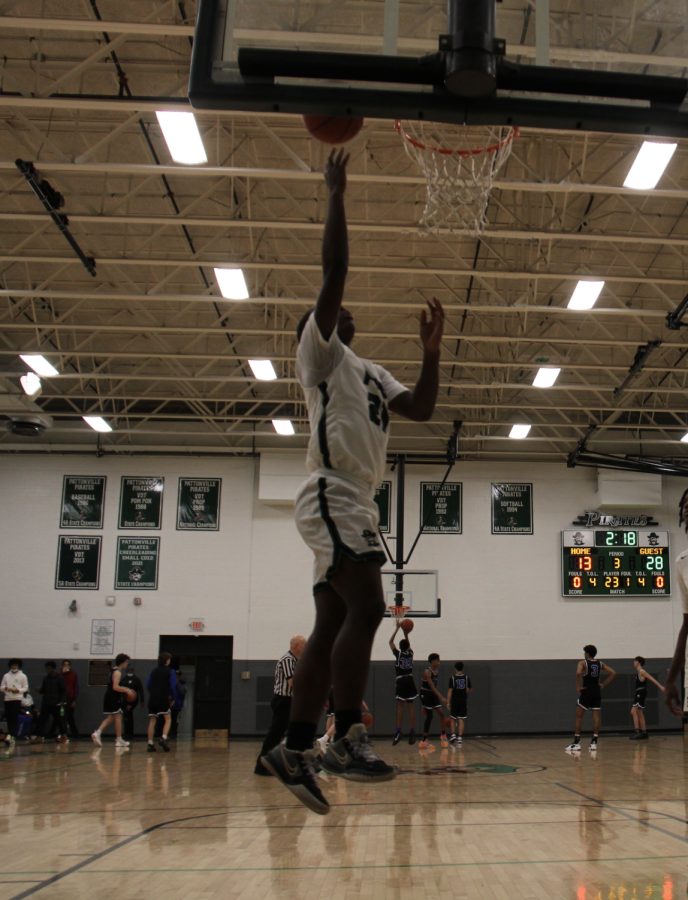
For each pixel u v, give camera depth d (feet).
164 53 30.01
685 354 51.39
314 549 6.33
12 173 36.45
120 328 42.27
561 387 48.55
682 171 35.70
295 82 8.82
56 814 21.26
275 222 32.94
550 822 19.98
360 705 5.90
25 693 51.13
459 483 62.13
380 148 34.01
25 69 30.89
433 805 23.15
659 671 60.03
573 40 9.60
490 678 59.11
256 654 58.49
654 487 60.95
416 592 59.57
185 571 59.67
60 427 61.16
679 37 9.59
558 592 60.85
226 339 51.21
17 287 45.68
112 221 32.83
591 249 41.29
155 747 46.21
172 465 61.26
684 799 24.62
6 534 59.67
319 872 14.10
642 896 12.28
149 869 14.33
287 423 54.34
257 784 28.45
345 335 7.27
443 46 8.61
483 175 22.13
